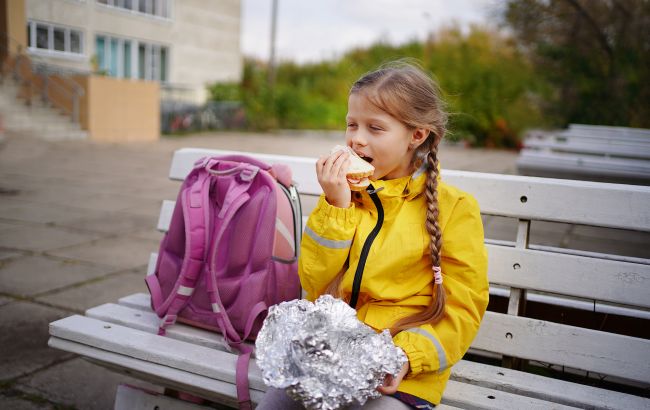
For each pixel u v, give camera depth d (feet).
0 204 21.65
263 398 5.21
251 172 6.36
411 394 5.09
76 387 8.45
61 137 48.01
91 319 6.67
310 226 5.48
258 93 85.87
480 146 63.21
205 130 72.33
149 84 56.65
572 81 48.88
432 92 5.57
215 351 6.01
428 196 5.45
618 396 5.53
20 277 13.17
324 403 4.33
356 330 4.63
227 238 6.35
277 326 4.72
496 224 18.98
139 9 68.69
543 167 19.35
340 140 67.72
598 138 22.26
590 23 47.42
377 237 5.61
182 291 6.40
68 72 56.39
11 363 9.03
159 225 8.16
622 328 7.09
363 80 5.58
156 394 6.50
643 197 5.98
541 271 6.29
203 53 80.18
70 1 58.54
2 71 52.19
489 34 66.33
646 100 44.11
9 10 51.75
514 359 6.86
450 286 5.43
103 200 23.45
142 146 48.55
